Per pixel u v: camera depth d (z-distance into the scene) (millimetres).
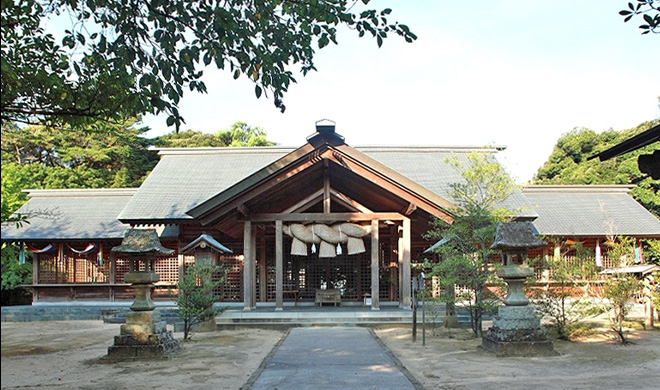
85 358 10930
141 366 9820
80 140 38219
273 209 19781
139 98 7145
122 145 38938
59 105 6867
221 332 15266
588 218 24750
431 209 17016
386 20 6988
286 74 7594
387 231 22531
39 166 36250
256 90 7500
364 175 17188
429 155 27875
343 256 22484
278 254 17984
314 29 7160
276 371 9078
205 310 14781
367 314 16703
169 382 8359
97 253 24250
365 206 19844
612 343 12227
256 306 20188
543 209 25703
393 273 22266
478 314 13688
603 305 13180
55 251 24297
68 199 27516
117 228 24406
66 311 20984
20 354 11672
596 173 36969
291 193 19391
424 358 10461
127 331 10836
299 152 16875
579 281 14750
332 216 18047
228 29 6977
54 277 24234
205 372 9180
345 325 16312
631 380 8273
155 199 24344
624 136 39000
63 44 7035
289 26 7484
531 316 10883
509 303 11000
